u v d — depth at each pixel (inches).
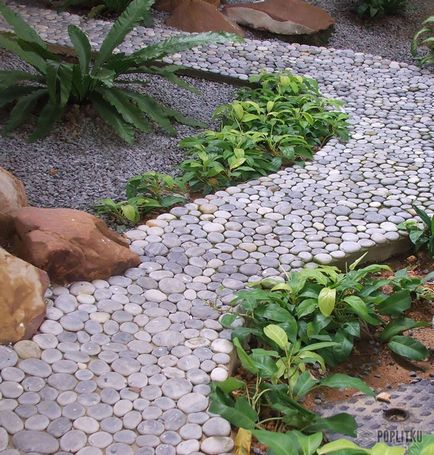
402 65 271.0
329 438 127.2
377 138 217.5
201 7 285.1
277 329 137.6
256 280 158.2
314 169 200.2
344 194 189.0
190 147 207.2
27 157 196.1
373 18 328.8
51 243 148.6
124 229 173.2
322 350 143.6
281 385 132.1
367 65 269.0
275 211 180.7
